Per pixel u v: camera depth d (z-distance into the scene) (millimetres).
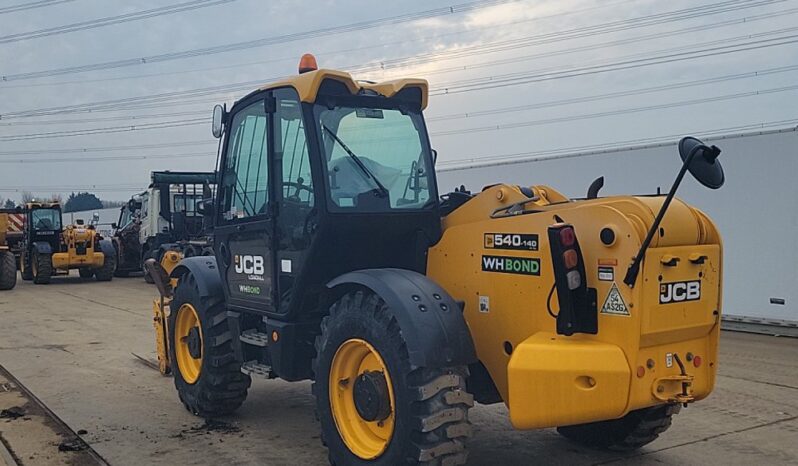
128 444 5258
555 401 3666
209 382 5715
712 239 3936
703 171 3416
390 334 3930
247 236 5238
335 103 4625
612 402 3566
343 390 4359
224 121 5586
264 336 5273
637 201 3752
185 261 6285
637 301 3562
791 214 10477
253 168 5184
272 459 4930
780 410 6102
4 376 7609
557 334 3816
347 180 4566
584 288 3740
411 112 4938
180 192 20594
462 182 15328
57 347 9422
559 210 3914
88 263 21078
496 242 4215
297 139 4668
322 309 4809
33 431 5594
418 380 3809
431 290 4059
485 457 4938
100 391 6902
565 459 4891
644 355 3658
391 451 3918
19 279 23156
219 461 4887
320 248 4500
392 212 4609
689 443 5223
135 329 11141
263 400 6531
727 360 8328
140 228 22000
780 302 10641
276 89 4898
